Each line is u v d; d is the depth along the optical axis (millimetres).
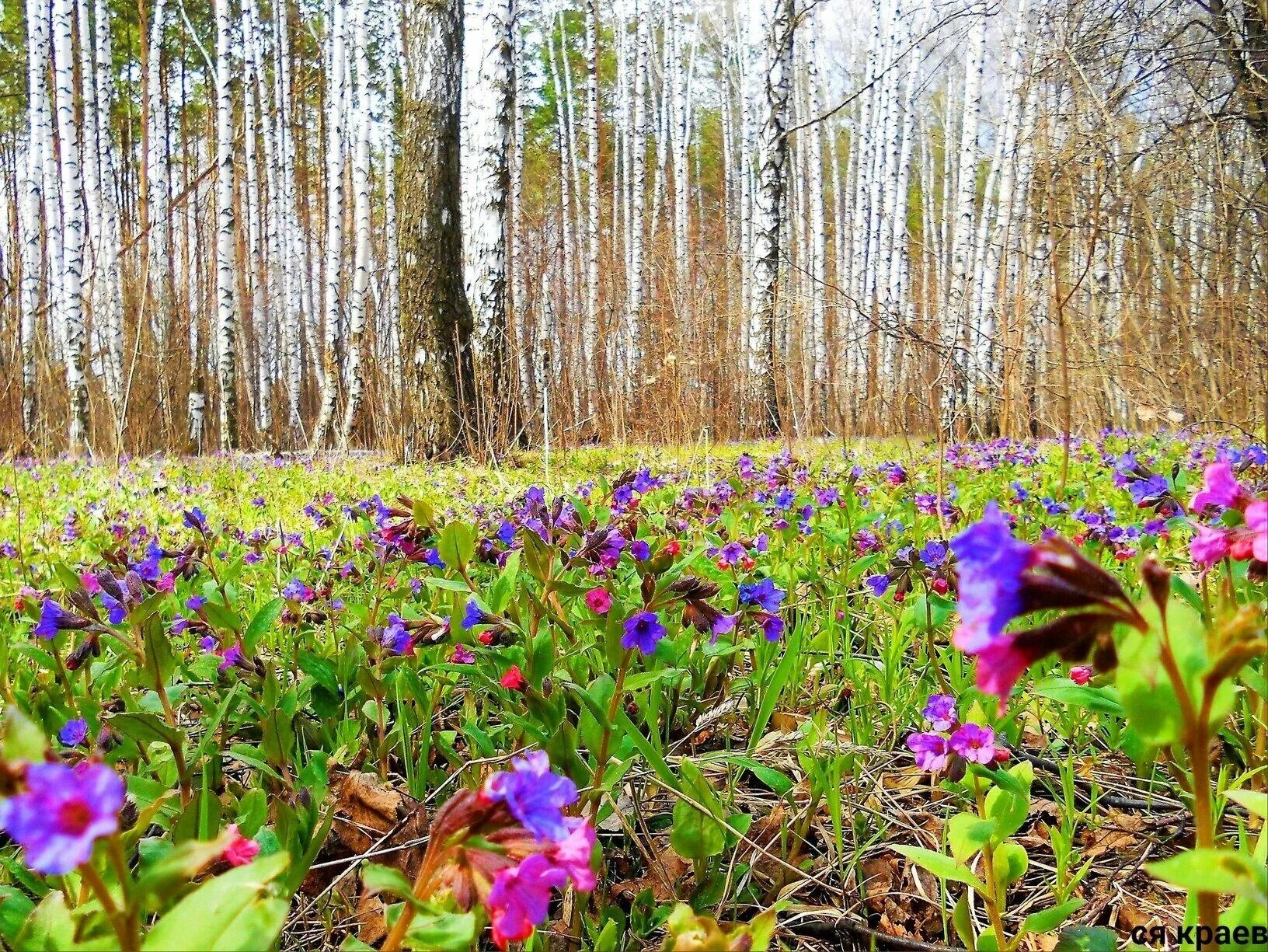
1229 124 8852
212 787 2043
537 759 1040
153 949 884
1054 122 8820
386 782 2076
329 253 16969
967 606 891
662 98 30641
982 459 6738
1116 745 2277
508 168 11664
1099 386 9344
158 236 19094
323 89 24094
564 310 14672
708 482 6031
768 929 1226
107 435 12062
